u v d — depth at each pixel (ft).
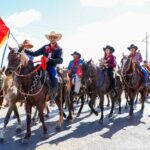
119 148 26.17
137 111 44.11
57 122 36.42
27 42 32.07
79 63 40.37
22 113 42.47
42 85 27.91
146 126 34.37
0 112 42.75
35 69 27.58
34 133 30.99
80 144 27.30
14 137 29.58
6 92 30.55
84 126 34.30
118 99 42.29
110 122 36.50
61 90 33.24
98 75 36.52
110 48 38.60
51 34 29.40
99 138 29.30
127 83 39.11
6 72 25.32
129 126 34.32
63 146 26.73
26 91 27.30
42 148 26.13
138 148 26.20
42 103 28.27
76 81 38.63
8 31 28.96
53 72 29.94
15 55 25.59
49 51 29.68
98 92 36.37
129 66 39.04
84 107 48.75
